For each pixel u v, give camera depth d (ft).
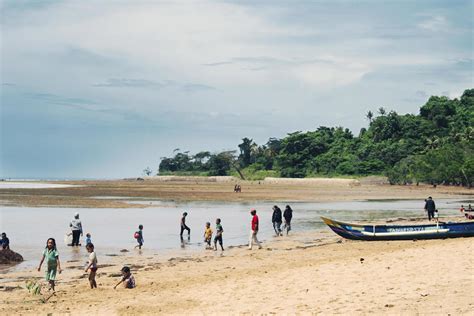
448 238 98.73
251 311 47.62
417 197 294.25
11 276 74.33
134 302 54.29
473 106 636.48
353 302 47.50
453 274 55.67
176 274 72.90
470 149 441.27
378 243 98.27
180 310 50.08
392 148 576.61
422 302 45.32
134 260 88.53
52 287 61.67
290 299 50.96
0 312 51.88
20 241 111.04
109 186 450.30
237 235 123.65
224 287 59.52
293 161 636.07
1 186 436.76
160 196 288.71
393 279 55.67
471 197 293.23
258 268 75.56
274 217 123.13
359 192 355.97
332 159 606.96
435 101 650.02
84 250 100.42
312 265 74.28
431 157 447.83
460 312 41.50
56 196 275.80
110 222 150.00
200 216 171.12
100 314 50.08
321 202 249.96
